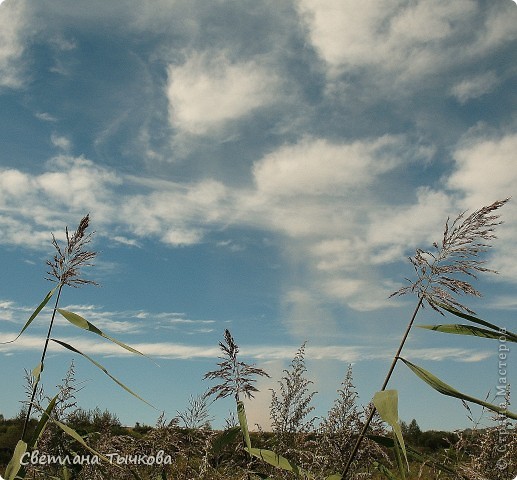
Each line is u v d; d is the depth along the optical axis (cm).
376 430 128
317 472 129
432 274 110
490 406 106
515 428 140
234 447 139
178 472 140
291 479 133
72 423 162
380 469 131
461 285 106
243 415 126
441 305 109
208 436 140
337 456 129
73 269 129
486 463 137
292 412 138
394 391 107
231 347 123
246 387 121
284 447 135
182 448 142
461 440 147
